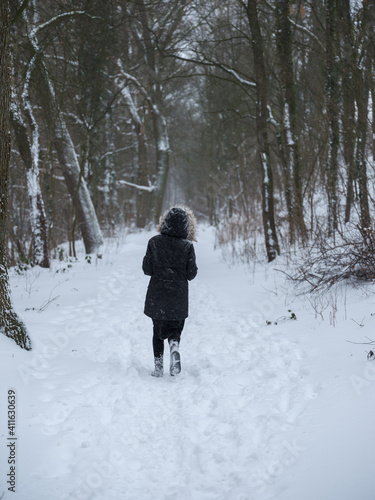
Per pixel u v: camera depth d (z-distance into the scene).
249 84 11.33
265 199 10.51
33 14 12.05
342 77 9.26
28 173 10.96
